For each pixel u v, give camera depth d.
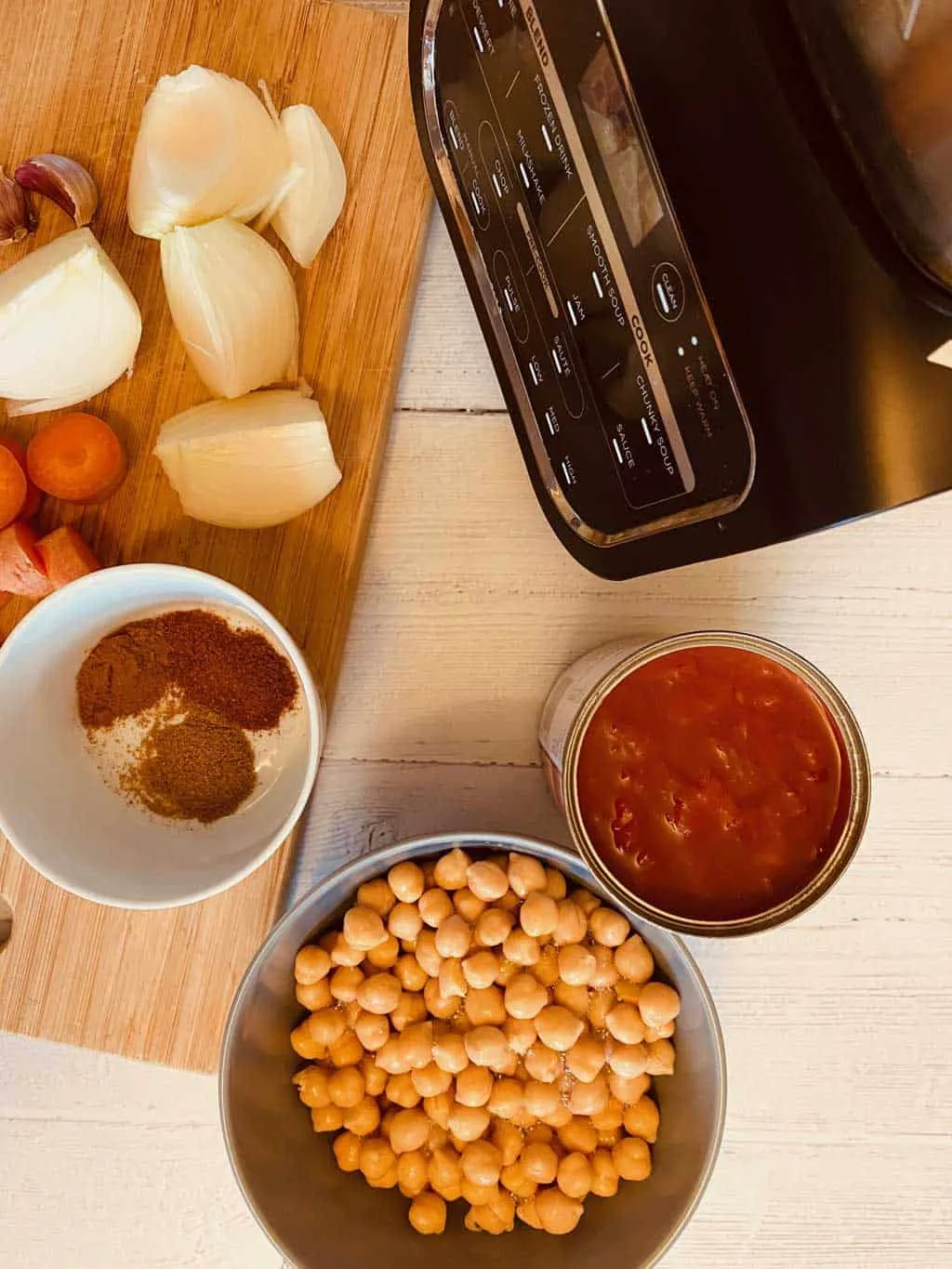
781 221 0.17
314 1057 0.30
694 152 0.18
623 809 0.25
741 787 0.25
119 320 0.28
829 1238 0.34
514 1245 0.29
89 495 0.29
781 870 0.25
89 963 0.31
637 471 0.24
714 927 0.24
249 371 0.29
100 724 0.30
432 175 0.28
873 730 0.33
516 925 0.29
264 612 0.25
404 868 0.29
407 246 0.30
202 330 0.28
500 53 0.22
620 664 0.25
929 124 0.14
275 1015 0.29
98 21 0.29
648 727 0.25
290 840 0.31
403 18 0.29
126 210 0.30
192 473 0.28
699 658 0.25
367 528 0.31
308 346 0.30
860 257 0.16
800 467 0.19
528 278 0.25
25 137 0.30
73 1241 0.34
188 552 0.30
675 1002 0.28
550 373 0.25
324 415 0.30
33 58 0.29
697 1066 0.28
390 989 0.29
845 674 0.33
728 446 0.21
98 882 0.27
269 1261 0.35
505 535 0.32
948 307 0.16
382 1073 0.30
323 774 0.33
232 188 0.28
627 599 0.33
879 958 0.33
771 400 0.19
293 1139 0.29
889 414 0.17
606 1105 0.29
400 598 0.33
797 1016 0.34
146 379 0.30
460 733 0.33
